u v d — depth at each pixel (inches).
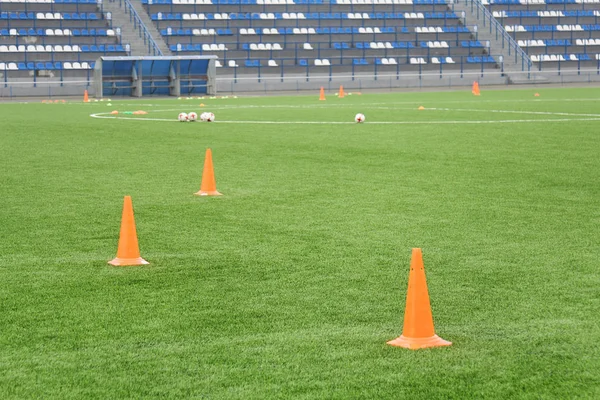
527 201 582.2
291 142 981.2
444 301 339.0
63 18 2384.4
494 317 316.5
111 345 285.7
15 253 429.4
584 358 270.2
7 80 2182.6
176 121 1318.9
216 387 247.0
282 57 2549.2
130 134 1090.7
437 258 415.2
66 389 246.4
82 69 2290.8
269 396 239.9
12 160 815.7
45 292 354.9
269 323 310.5
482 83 2605.8
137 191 630.5
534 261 408.8
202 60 2249.0
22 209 554.6
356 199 591.5
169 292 354.6
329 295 349.4
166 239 462.9
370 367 262.4
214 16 2568.9
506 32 2770.7
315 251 431.2
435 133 1088.2
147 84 2213.3
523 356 271.9
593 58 2787.9
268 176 706.8
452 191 625.6
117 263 403.9
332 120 1326.3
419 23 2758.4
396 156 840.3
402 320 313.7
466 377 253.6
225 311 326.6
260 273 386.9
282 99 2032.5
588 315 318.7
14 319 316.8
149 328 305.0
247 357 272.7
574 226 495.2
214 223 508.1
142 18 2522.1
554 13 2910.9
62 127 1203.2
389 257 417.4
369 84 2501.2
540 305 333.1
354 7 2758.4
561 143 959.0
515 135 1055.6
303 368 262.1
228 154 863.1
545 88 2434.8
